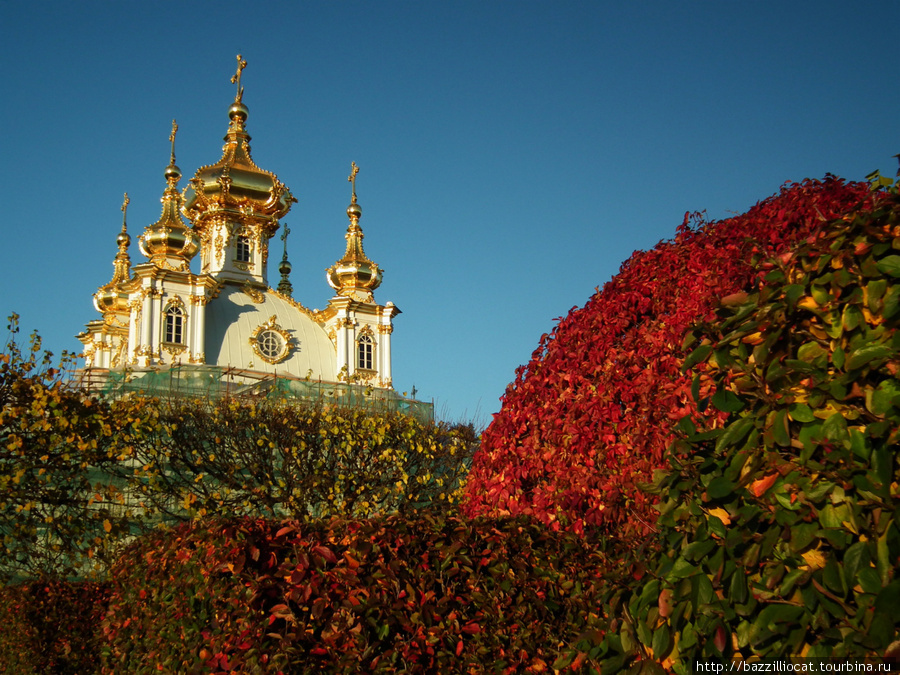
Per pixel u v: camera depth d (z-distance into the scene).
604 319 7.82
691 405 6.20
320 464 24.59
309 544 6.84
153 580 9.26
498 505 8.11
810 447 3.57
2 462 17.80
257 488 23.91
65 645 14.31
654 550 5.06
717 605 3.83
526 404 8.33
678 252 7.85
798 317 3.92
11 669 14.31
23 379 18.34
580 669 5.44
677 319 6.90
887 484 3.27
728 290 6.52
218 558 6.89
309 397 35.19
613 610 4.52
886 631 3.10
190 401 25.73
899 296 3.47
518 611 7.02
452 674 6.72
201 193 61.31
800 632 3.46
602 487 7.00
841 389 3.51
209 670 6.99
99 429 19.45
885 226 3.73
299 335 58.22
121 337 68.94
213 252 60.84
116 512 21.62
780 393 3.81
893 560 3.23
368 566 6.82
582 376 7.72
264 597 6.66
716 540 3.95
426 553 7.05
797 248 4.32
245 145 64.75
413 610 6.74
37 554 17.19
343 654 6.41
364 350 59.31
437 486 26.16
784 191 7.74
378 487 25.31
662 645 4.08
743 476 3.84
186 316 53.00
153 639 8.91
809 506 3.59
